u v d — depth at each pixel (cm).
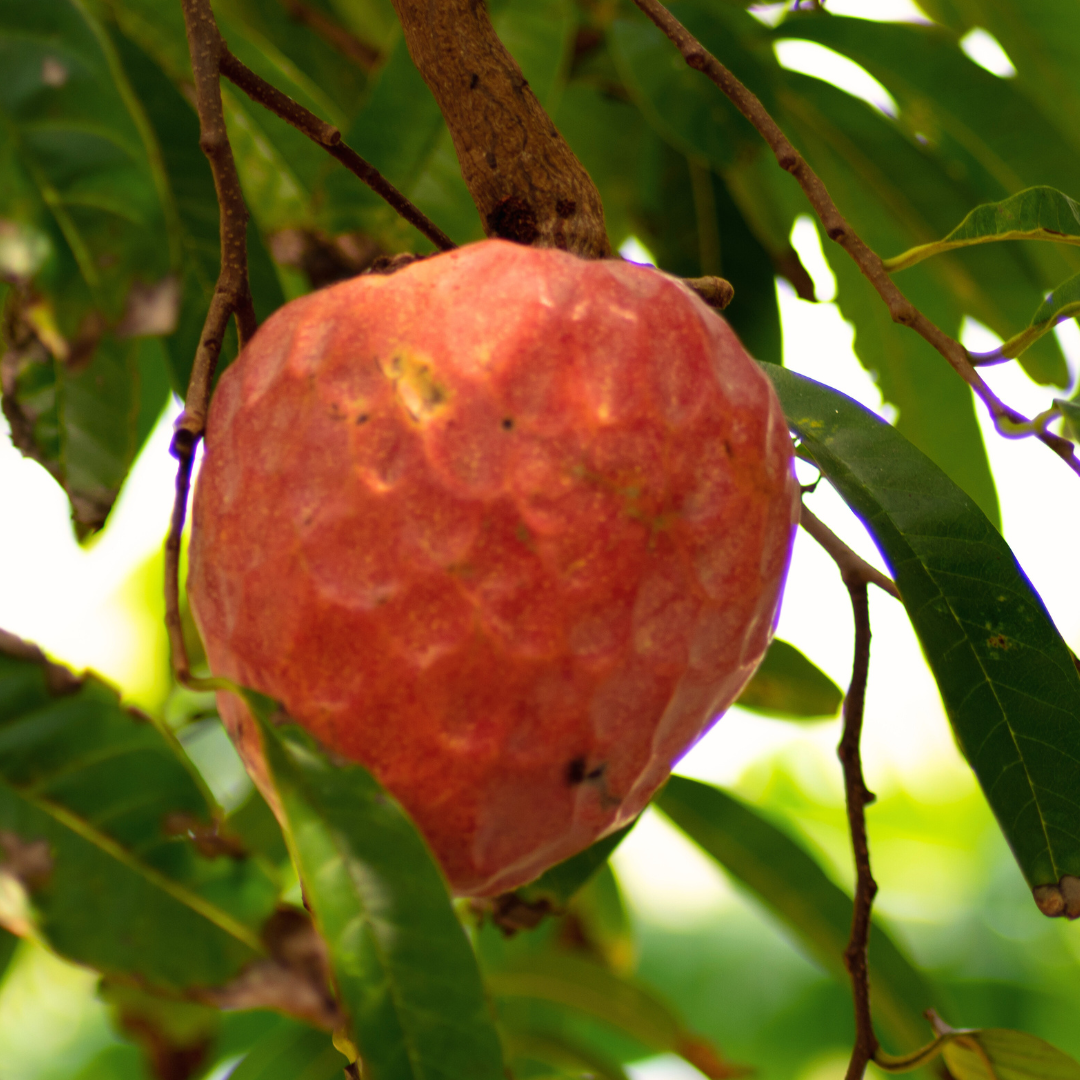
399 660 112
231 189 116
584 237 117
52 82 115
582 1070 166
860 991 121
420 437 112
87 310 115
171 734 113
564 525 112
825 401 120
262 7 161
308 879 111
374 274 114
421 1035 111
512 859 114
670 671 113
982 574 118
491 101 117
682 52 119
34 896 112
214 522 114
